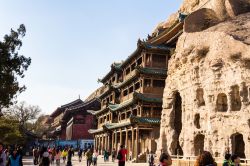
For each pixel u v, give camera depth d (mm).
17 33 33750
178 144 55094
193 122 46219
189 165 42344
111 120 87562
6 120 69688
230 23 47000
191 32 51531
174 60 54031
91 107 124062
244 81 38250
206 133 42812
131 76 72250
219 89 41781
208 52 45438
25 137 85000
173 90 53844
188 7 80062
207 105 43344
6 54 32875
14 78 34125
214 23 51000
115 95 91750
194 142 45625
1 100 34062
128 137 76250
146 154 63531
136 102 67812
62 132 142000
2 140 64375
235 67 39719
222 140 40000
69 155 36906
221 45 42594
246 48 39031
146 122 63625
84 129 121688
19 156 19875
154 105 66438
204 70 45281
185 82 49594
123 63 83125
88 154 43812
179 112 56375
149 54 70000
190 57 48156
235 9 51875
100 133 98375
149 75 68062
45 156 26812
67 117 136750
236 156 16109
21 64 34125
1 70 33062
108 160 69938
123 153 24844
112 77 97312
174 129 54469
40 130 147375
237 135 41812
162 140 55188
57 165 45531
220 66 42219
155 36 75062
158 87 68562
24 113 113938
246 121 37188
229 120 39656
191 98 47250
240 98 39188
